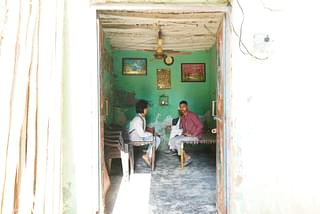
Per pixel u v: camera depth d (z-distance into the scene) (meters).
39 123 2.28
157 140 6.55
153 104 7.47
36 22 2.26
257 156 2.90
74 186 3.00
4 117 1.91
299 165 2.81
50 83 2.42
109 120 6.54
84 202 3.03
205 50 7.39
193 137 6.03
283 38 2.87
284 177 2.87
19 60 2.07
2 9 1.98
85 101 3.01
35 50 2.25
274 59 2.88
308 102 2.79
